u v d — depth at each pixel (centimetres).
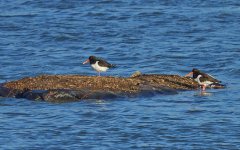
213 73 3888
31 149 2492
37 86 3131
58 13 5688
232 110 2992
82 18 5509
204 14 5531
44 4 6047
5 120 2825
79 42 4769
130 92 3148
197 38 4816
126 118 2853
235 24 5212
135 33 4997
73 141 2580
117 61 4228
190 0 6091
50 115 2884
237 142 2572
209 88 3369
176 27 5153
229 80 3672
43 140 2589
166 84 3312
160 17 5475
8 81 3400
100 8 5856
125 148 2506
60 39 4841
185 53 4366
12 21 5378
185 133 2673
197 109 2997
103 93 3098
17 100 3067
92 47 4603
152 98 3136
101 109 2958
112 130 2706
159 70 3969
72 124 2775
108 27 5191
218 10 5656
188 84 3359
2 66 4034
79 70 3934
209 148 2511
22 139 2600
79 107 2977
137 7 5875
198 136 2639
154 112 2939
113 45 4666
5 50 4481
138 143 2561
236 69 3919
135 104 3041
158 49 4506
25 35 4947
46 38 4866
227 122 2816
